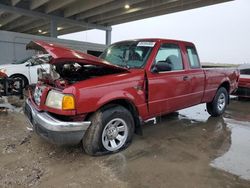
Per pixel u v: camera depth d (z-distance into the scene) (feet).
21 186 8.09
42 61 12.89
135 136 13.28
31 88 12.25
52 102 9.48
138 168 9.56
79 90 9.22
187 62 14.33
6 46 42.52
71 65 12.12
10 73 25.61
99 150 10.36
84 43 55.88
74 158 10.21
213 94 17.15
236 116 19.07
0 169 9.16
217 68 17.46
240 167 9.92
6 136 12.58
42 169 9.25
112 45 14.71
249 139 13.48
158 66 11.85
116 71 11.10
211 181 8.74
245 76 26.12
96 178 8.72
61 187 8.12
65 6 56.49
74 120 9.48
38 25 74.33
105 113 10.15
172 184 8.48
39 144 11.57
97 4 48.98
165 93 12.57
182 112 19.79
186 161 10.33
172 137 13.38
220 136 13.85
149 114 12.01
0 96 18.58
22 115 16.93
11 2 52.54
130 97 10.78
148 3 49.80
